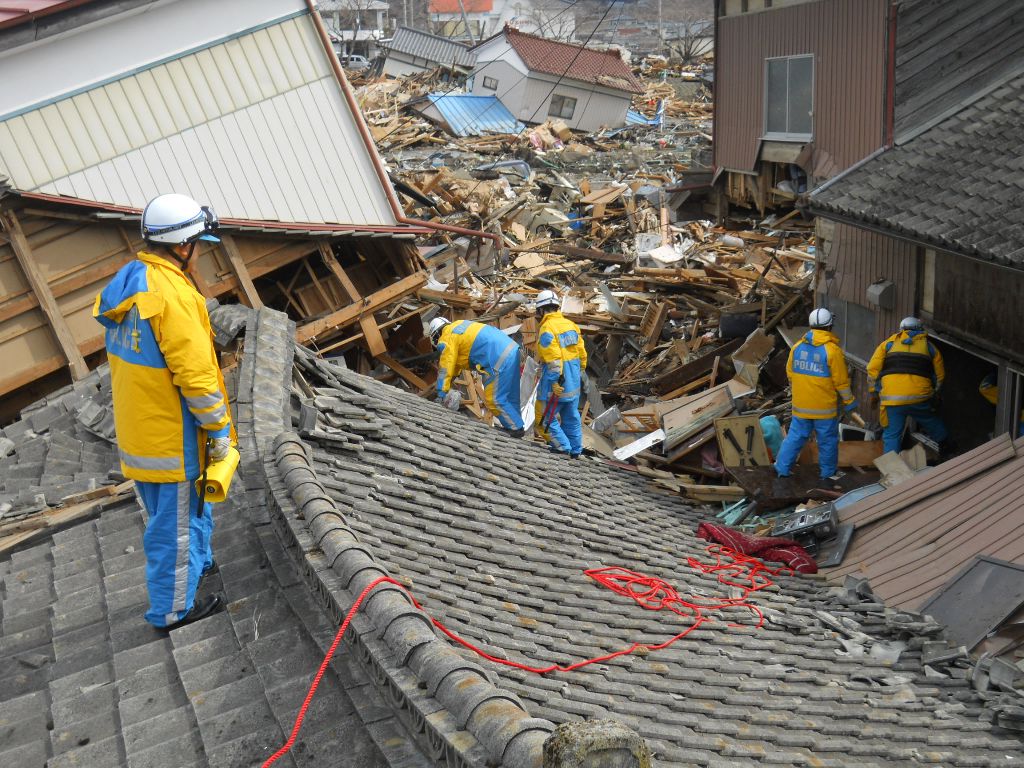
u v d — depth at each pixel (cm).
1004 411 1027
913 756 491
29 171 1307
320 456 618
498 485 760
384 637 350
